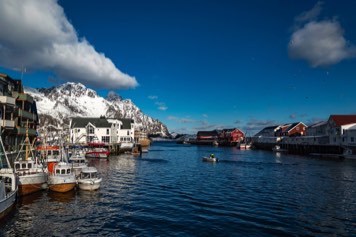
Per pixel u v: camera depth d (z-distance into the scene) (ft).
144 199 103.09
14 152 144.15
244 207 92.38
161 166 213.46
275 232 70.23
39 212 85.46
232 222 77.30
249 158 294.87
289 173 173.78
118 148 331.16
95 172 121.60
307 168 198.80
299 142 377.50
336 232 70.59
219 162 249.14
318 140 332.39
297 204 96.27
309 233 69.77
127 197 105.91
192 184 134.82
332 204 96.37
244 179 150.82
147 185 130.82
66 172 114.62
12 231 70.23
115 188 122.31
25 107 176.65
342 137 284.20
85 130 365.20
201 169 196.65
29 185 103.09
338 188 123.75
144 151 401.08
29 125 191.42
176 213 85.61
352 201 100.42
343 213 85.81
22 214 83.25
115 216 82.79
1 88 146.92
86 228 73.15
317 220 79.25
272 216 82.69
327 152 308.19
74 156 196.13
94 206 92.79
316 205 95.04
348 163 230.48
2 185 77.51
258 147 528.22
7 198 79.87
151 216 82.79
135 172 175.63
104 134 368.27
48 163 139.13
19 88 172.35
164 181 143.02
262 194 112.27
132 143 354.95
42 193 107.34
